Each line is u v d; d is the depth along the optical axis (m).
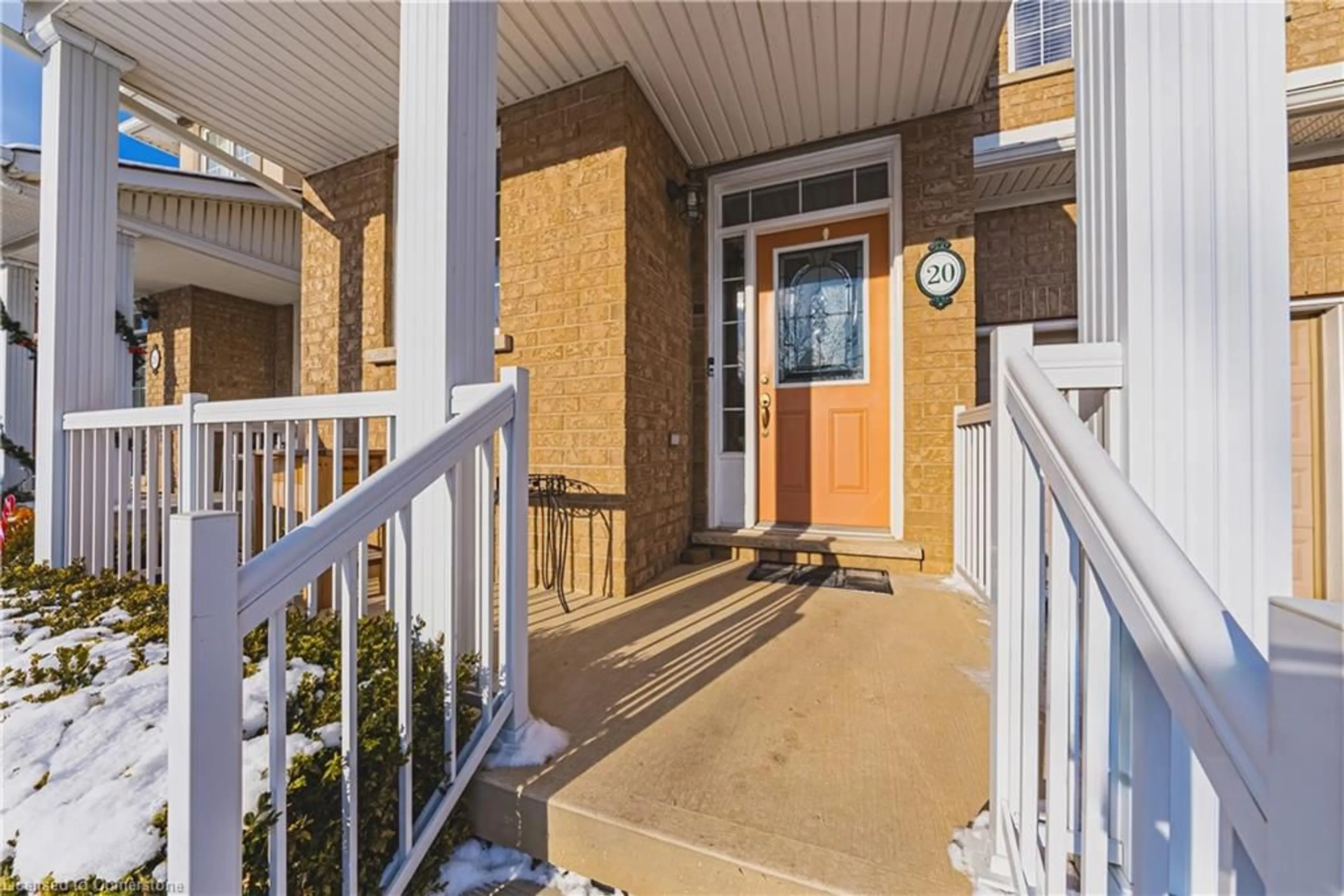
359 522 1.02
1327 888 0.38
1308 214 3.26
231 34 2.71
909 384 3.21
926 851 1.08
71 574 2.40
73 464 2.63
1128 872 0.83
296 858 0.97
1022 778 0.94
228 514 0.80
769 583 2.95
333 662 1.36
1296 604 0.41
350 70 3.00
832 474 3.55
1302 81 2.93
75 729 1.21
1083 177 1.25
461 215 1.57
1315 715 0.39
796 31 2.51
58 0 2.51
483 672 1.40
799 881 1.02
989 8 2.36
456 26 1.56
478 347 1.63
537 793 1.26
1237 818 0.45
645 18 2.44
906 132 3.23
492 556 1.42
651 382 3.06
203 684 0.76
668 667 1.92
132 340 4.17
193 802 0.75
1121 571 0.62
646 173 3.01
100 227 2.79
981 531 2.62
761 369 3.68
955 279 3.10
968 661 1.98
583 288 2.86
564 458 2.89
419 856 1.14
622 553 2.74
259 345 6.91
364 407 1.66
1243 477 0.98
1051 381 1.00
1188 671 0.50
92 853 0.90
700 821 1.16
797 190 3.59
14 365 4.52
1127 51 1.04
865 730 1.51
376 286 3.75
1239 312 0.98
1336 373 3.22
